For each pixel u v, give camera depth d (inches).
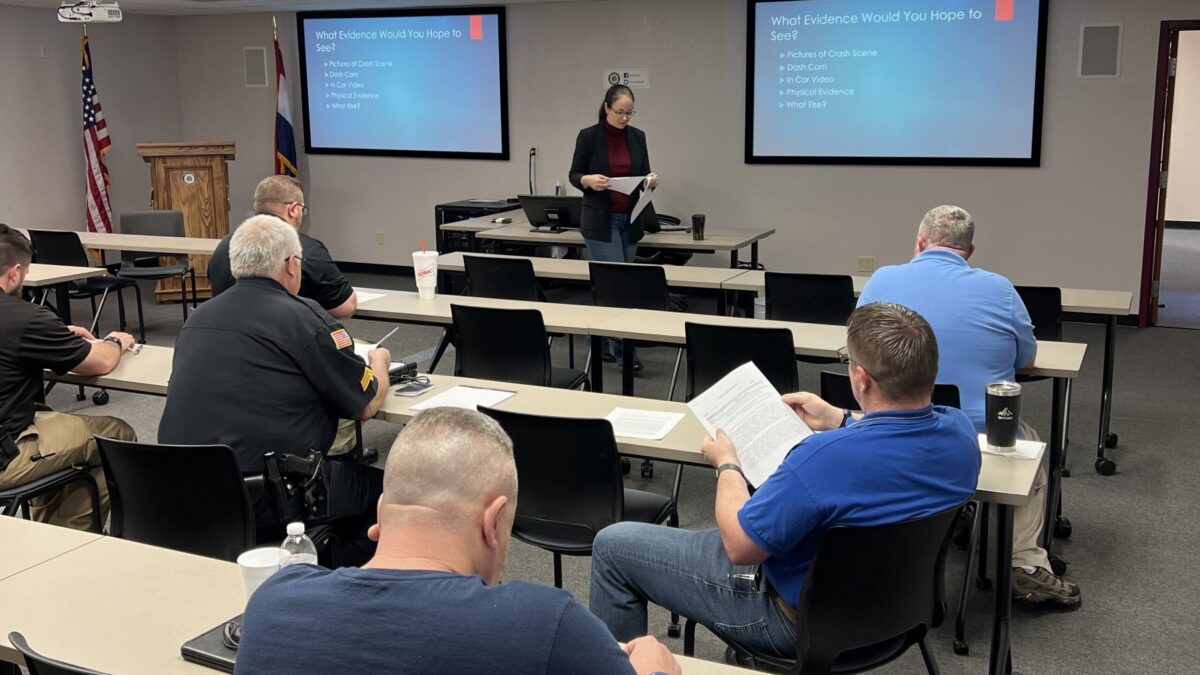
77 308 333.1
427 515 51.4
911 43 306.5
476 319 170.1
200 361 108.7
